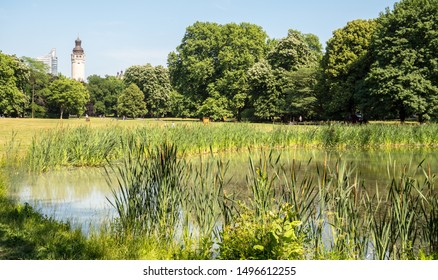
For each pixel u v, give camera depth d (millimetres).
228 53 62844
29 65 93625
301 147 30219
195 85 66562
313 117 55406
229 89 63062
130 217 8641
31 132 31391
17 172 17156
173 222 8414
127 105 84125
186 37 70312
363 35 47031
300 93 52531
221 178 8344
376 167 19766
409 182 7762
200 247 7281
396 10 42688
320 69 51625
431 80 40000
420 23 39531
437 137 31797
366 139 30391
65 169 18484
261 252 5918
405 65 39406
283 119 57312
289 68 58406
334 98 46531
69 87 88875
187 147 23656
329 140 30812
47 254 6895
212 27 68500
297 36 59719
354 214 7555
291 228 5844
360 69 45906
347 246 6848
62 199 12953
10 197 12656
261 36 67625
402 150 28672
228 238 6422
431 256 6656
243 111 61406
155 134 22203
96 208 11727
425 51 39594
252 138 29062
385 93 39500
